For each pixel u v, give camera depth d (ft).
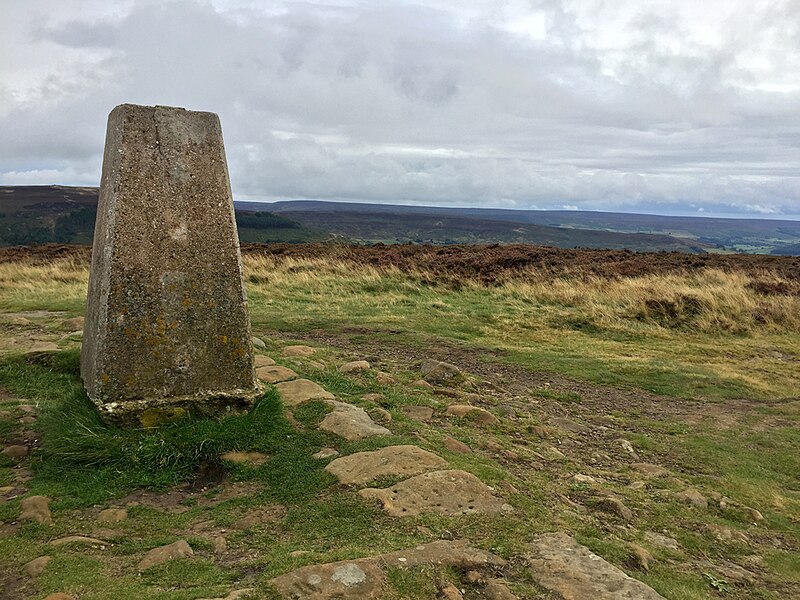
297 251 77.51
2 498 13.30
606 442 22.25
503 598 9.72
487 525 12.41
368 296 51.44
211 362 17.19
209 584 9.93
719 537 14.76
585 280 58.13
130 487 14.24
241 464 15.29
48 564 10.50
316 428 17.31
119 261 16.16
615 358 35.58
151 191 16.62
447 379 26.55
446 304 48.80
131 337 16.24
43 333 29.30
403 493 13.50
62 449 15.14
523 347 37.40
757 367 35.37
